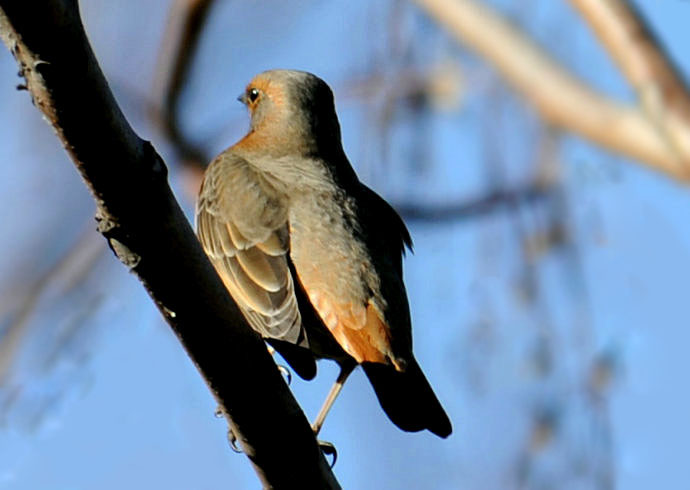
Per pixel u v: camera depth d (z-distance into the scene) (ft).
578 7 39.58
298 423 27.61
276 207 35.70
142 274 24.88
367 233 35.37
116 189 23.41
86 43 21.43
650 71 38.42
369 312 33.14
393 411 32.09
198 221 37.22
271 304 33.58
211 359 26.32
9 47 21.27
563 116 39.55
